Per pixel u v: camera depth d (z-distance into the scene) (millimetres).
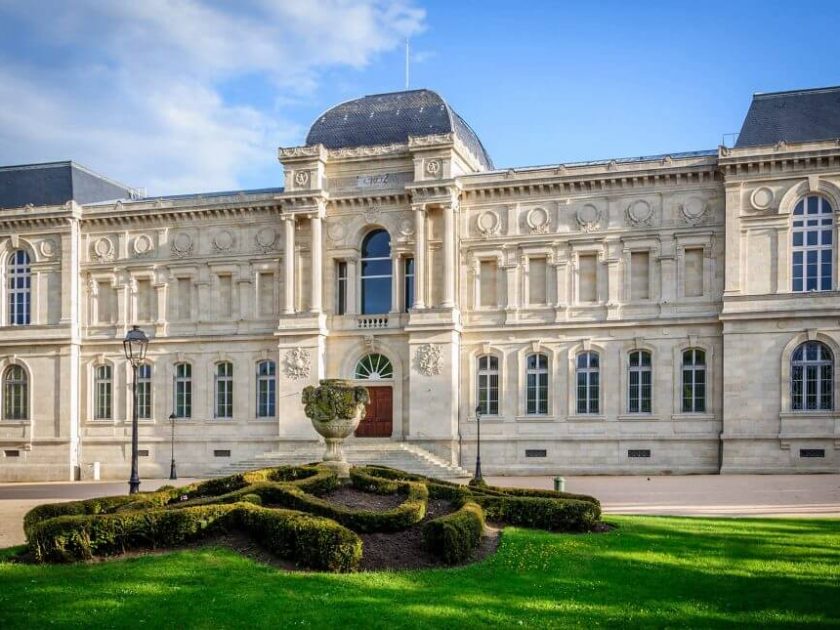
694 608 19406
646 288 58938
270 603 19562
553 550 25203
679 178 58062
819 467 54031
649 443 57875
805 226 55469
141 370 68250
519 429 60281
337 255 64438
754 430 55156
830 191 54781
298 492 26734
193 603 19578
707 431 56844
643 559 24250
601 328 59156
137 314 69000
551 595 20547
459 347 61594
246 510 25094
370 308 64938
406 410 62094
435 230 61969
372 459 57344
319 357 62750
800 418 54375
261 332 65812
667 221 58344
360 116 67312
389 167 63594
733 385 55750
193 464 66562
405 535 25188
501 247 61375
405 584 21312
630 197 59156
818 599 19953
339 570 22484
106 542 23812
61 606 19547
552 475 59344
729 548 25766
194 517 24656
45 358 69625
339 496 28922
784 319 55000
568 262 60125
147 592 20391
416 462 56656
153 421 67625
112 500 29188
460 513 25406
